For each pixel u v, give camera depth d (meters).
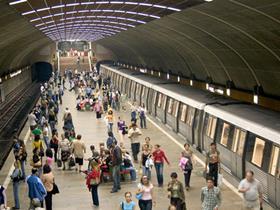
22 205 16.20
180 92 30.92
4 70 41.53
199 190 17.16
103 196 16.98
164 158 17.73
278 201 15.00
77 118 36.94
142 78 45.91
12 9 18.08
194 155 23.22
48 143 24.31
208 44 25.27
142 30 33.84
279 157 15.02
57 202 16.44
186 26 23.88
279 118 18.23
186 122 26.92
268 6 14.40
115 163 17.36
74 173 20.47
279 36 17.00
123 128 26.16
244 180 12.29
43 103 34.34
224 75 28.23
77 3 22.41
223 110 21.59
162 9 22.02
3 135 29.06
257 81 23.62
